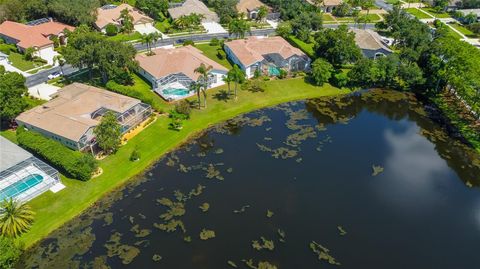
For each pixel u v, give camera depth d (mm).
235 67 115750
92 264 66688
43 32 156250
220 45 157875
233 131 105438
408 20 168000
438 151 99875
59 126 94438
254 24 185125
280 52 138500
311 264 66938
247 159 94688
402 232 74438
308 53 148125
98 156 92750
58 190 82062
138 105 106938
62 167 86062
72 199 80125
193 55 133750
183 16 173625
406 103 122750
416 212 79500
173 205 79812
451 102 121125
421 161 95812
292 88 128250
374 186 86500
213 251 69188
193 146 98938
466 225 76688
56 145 88812
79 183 84312
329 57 137500
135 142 98375
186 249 69625
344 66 142125
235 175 89062
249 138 102750
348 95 126750
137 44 158625
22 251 68688
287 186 85750
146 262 67000
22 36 150250
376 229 74938
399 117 115188
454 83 115875
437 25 183500
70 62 119125
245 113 113875
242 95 122375
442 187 87062
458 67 114125
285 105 119250
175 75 123438
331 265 66875
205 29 177500
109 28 166000
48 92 120125
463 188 87000
